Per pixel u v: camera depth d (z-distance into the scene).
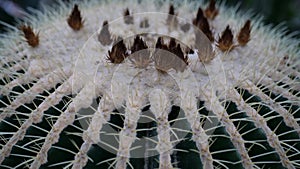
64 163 0.50
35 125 0.52
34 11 0.92
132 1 0.75
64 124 0.50
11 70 0.58
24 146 0.52
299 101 0.56
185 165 0.49
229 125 0.50
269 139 0.52
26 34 0.60
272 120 0.54
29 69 0.56
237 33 0.62
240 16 0.88
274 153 0.52
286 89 0.57
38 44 0.60
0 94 0.57
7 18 0.99
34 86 0.54
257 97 0.54
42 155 0.50
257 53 0.60
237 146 0.50
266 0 1.07
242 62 0.58
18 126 0.54
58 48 0.59
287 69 0.60
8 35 0.77
